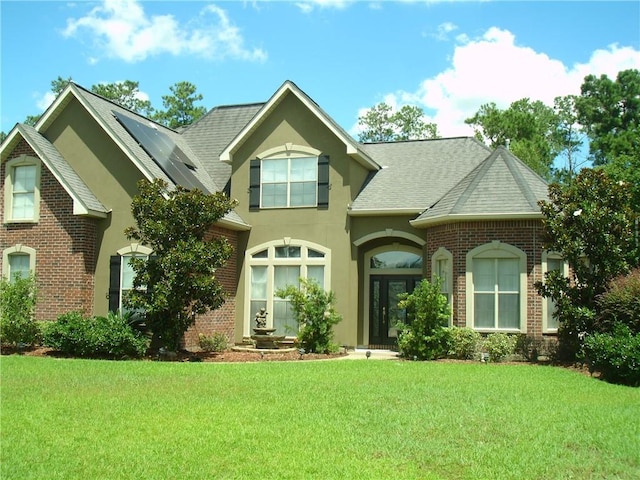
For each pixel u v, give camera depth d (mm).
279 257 22516
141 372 14805
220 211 18453
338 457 8195
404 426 9695
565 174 50375
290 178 22578
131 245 20391
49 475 7547
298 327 21641
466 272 19156
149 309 17828
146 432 9289
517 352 18125
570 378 14586
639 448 8672
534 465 7941
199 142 26703
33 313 20031
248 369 15547
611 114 51031
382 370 15555
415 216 21516
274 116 22938
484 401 11555
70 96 21500
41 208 20906
